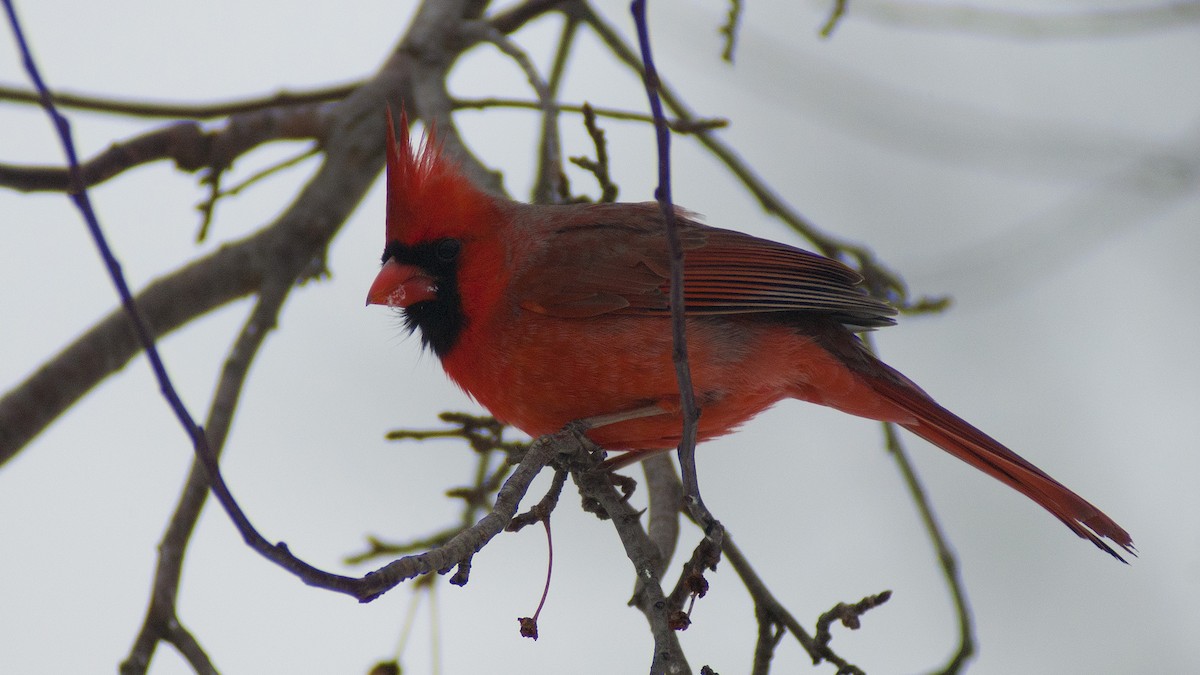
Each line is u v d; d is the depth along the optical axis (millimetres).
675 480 6953
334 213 8273
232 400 7312
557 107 7910
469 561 4605
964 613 7250
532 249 6633
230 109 8484
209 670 6023
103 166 7199
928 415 7039
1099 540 6879
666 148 4344
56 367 7145
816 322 7094
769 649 5996
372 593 4094
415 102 8242
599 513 5965
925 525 7520
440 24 8391
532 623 5152
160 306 7785
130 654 6008
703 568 5082
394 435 6469
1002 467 6988
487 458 7801
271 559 3803
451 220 6625
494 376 6617
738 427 7055
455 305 6625
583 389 6516
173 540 6398
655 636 4961
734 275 6766
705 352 6574
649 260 6625
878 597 5848
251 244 8172
